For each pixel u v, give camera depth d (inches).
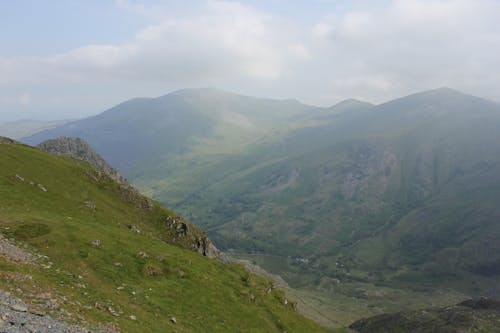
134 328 1241.4
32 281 1217.4
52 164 3196.4
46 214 2193.7
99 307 1283.2
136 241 2340.1
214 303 1953.7
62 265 1596.9
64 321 972.6
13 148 3100.4
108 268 1772.9
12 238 1657.2
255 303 2273.6
